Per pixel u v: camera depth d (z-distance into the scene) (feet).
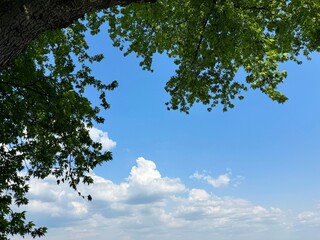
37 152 35.04
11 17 12.55
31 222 33.32
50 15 13.56
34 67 32.89
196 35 38.75
